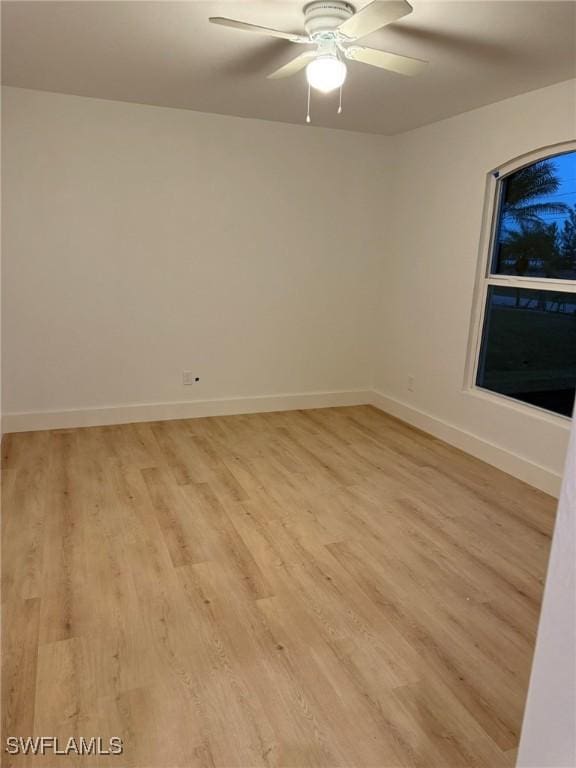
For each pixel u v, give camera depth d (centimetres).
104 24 248
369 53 235
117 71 318
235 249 445
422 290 446
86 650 192
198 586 232
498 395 384
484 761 156
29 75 332
